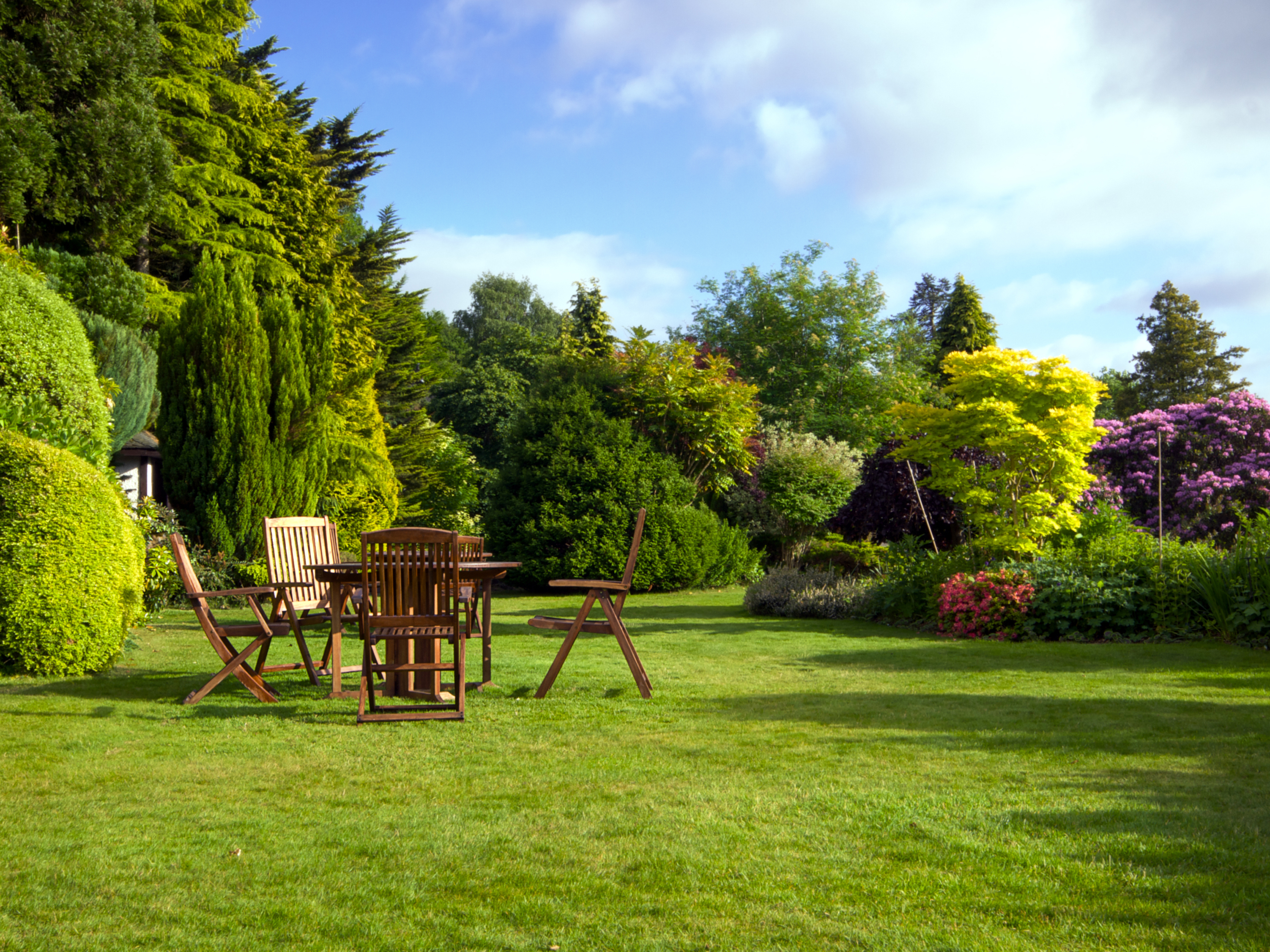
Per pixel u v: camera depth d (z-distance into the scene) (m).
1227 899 2.48
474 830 3.16
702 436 17.98
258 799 3.56
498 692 6.09
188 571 5.70
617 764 4.10
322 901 2.53
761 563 19.95
